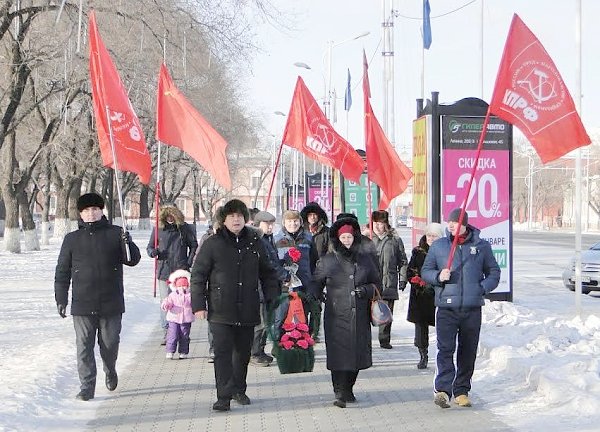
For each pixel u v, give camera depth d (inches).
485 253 354.0
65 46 896.3
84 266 359.3
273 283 356.5
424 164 674.2
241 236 346.3
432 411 343.3
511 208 678.5
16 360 451.8
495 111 371.9
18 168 1561.3
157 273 530.3
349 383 361.1
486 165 672.4
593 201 3809.1
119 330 370.6
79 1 788.0
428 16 973.2
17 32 918.4
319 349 513.7
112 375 378.0
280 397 374.0
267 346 533.0
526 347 457.7
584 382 363.6
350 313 347.3
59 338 537.0
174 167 2178.9
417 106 708.7
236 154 2454.5
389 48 1159.0
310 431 310.3
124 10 839.7
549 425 311.9
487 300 676.1
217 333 342.6
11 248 1526.8
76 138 1353.3
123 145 424.2
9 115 933.2
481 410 343.3
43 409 339.3
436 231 446.0
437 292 354.6
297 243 472.1
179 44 868.6
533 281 1074.1
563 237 2819.9
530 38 376.5
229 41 871.7
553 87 378.3
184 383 405.1
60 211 1893.5
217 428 315.3
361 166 607.5
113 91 418.6
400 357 486.0
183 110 471.2
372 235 526.3
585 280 909.8
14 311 685.3
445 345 351.6
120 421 326.6
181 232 520.7
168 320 478.9
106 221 366.3
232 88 1653.5
